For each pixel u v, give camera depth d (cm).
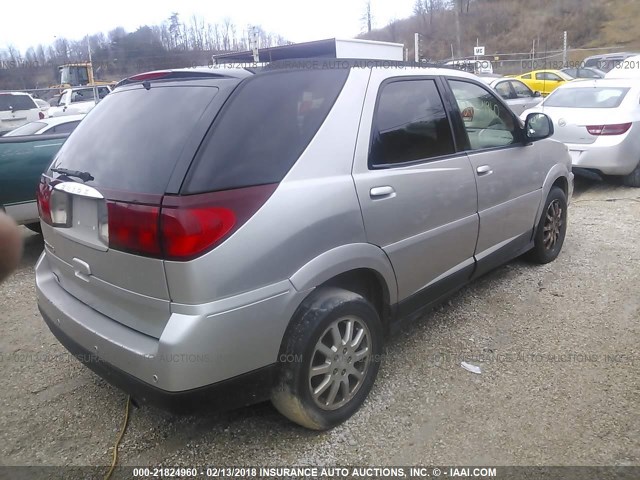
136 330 247
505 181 406
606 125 757
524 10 5959
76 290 287
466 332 383
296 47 603
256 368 246
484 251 399
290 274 250
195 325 223
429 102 347
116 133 272
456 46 5041
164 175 233
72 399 324
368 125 296
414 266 325
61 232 284
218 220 226
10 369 362
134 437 287
